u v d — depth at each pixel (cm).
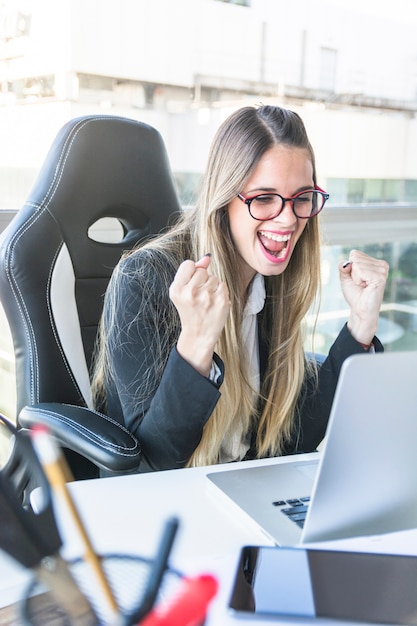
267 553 60
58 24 160
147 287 111
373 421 61
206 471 86
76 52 164
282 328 120
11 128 158
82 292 133
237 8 187
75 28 163
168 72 179
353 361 58
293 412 121
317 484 62
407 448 64
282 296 120
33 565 38
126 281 112
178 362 93
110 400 122
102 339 121
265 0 192
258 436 117
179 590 45
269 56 198
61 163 131
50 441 39
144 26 173
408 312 269
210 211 108
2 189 161
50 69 162
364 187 231
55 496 39
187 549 66
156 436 96
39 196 129
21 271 122
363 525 67
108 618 41
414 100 237
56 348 126
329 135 216
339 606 53
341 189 224
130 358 108
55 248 128
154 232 144
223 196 105
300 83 206
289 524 71
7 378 181
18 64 156
